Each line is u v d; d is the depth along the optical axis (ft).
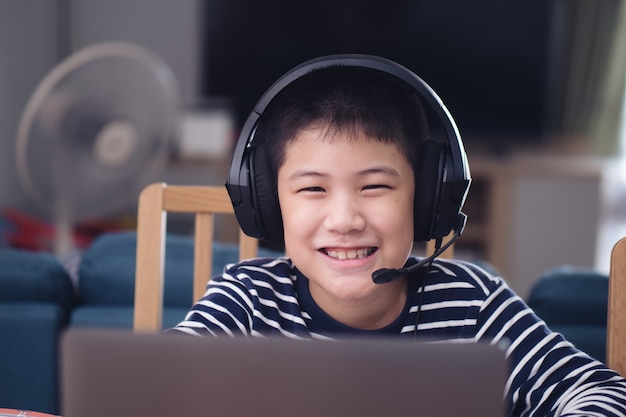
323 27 17.49
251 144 3.29
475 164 15.79
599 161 17.42
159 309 4.55
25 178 11.02
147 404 2.19
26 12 16.85
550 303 6.09
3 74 15.98
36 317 5.95
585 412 2.88
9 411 3.30
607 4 16.98
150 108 11.43
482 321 3.53
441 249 3.18
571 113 17.40
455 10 17.15
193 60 18.75
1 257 6.17
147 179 11.73
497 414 2.16
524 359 3.40
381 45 17.46
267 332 3.51
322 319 3.50
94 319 6.06
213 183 16.79
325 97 3.03
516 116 17.31
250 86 17.76
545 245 15.80
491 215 15.88
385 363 2.17
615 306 3.78
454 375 2.16
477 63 17.24
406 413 2.18
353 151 2.98
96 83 11.12
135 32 18.83
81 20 18.79
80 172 11.23
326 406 2.19
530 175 15.70
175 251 6.31
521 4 16.97
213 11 17.58
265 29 17.56
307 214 3.05
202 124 16.40
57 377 6.06
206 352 2.18
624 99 17.57
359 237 3.03
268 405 2.19
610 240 18.81
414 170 3.13
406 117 3.10
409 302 3.54
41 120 10.94
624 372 3.76
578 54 17.19
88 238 15.17
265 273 3.66
